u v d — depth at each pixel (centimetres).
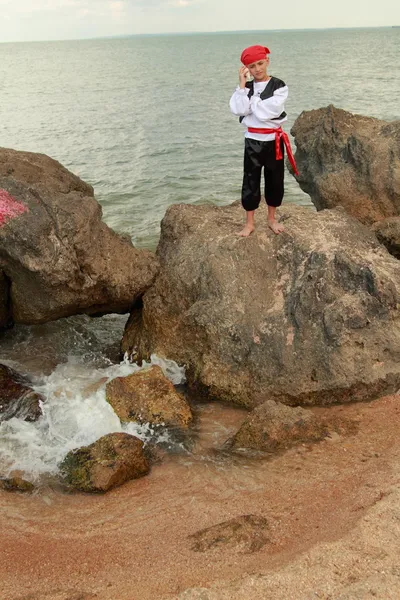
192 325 733
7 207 689
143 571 439
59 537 494
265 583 398
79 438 633
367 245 756
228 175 1892
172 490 554
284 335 687
